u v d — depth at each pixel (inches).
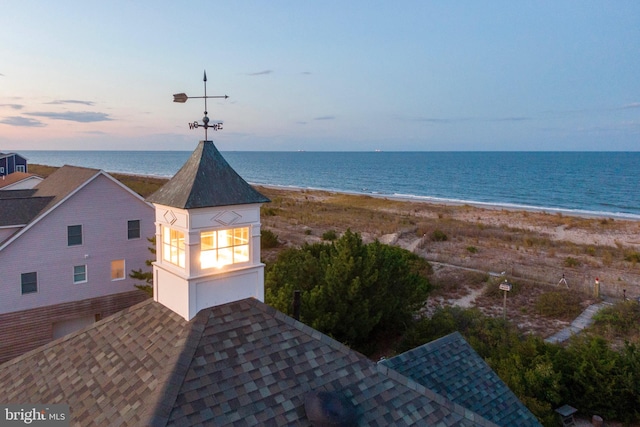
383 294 885.2
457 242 2046.0
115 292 1082.1
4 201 1007.6
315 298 819.4
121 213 1071.0
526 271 1507.1
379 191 5349.4
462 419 312.3
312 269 946.1
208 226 339.0
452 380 453.4
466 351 510.3
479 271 1508.4
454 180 6875.0
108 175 1031.6
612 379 676.7
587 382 689.0
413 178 7381.9
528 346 764.0
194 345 299.0
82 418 277.6
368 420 286.2
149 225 1116.5
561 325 1070.4
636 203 4072.3
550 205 3944.4
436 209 3324.3
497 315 1126.4
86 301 1042.7
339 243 915.4
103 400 284.0
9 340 948.6
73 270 1021.8
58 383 320.5
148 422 241.1
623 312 1080.2
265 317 339.9
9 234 975.0
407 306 959.6
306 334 333.1
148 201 371.6
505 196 4690.0
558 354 738.2
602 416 680.4
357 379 312.2
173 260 359.9
